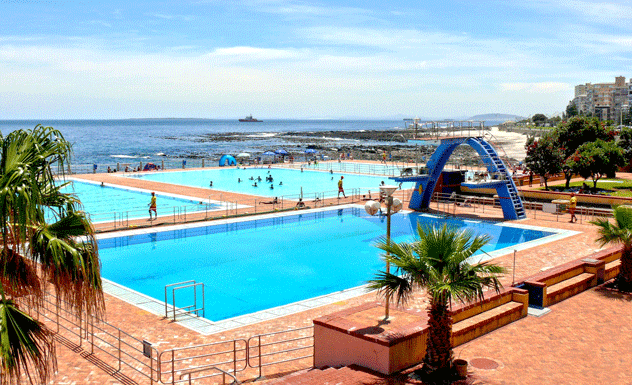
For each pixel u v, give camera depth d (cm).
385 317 1077
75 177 4584
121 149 11319
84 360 1077
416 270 938
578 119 4022
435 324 923
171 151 10650
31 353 642
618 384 951
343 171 5234
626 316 1334
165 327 1309
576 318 1319
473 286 914
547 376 978
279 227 2748
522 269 1808
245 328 1306
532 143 3684
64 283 664
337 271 1945
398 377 932
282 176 4878
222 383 979
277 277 1872
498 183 2830
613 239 1573
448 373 934
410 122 3162
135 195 3634
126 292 1627
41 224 652
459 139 2972
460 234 976
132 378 993
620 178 4341
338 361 1028
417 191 3228
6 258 641
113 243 2361
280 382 898
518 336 1191
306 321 1359
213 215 2880
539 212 3064
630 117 15938
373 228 2716
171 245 2348
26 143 679
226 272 1933
